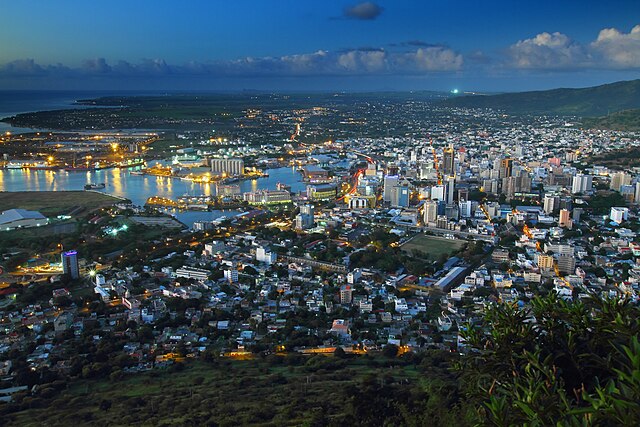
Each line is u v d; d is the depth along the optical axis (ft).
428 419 143.23
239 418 267.18
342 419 220.64
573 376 84.58
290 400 290.35
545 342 88.58
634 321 77.61
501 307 100.27
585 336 86.38
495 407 66.23
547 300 94.89
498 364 88.02
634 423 52.49
